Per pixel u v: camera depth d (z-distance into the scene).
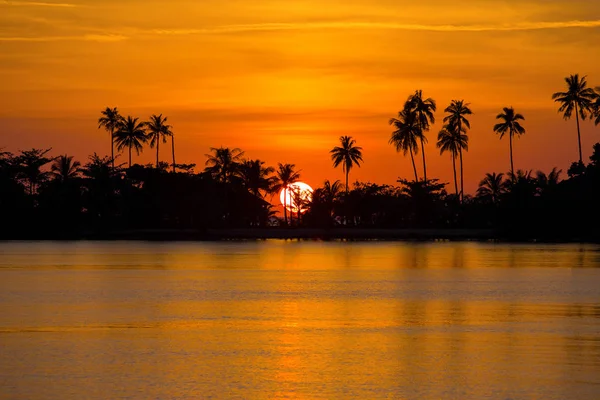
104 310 104.31
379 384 62.22
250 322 93.50
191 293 126.38
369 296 122.38
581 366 67.81
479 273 167.12
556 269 177.25
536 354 72.94
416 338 81.88
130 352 74.19
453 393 59.53
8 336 82.69
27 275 162.00
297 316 98.75
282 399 58.19
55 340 80.38
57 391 59.91
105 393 59.41
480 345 77.69
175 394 59.28
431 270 176.50
